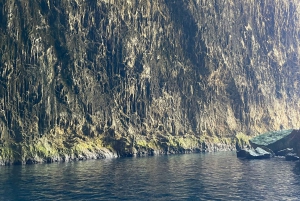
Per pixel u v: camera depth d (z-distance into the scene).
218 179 73.38
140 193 60.16
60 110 119.94
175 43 157.00
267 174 80.06
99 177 75.19
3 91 108.19
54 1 126.94
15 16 114.50
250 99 178.75
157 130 144.25
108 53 137.50
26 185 66.12
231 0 181.12
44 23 122.06
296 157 110.50
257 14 192.75
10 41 111.88
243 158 116.75
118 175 78.06
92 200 55.41
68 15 128.50
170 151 139.62
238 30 182.50
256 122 179.50
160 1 155.88
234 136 165.38
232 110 171.62
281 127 187.38
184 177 75.69
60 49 125.31
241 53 181.88
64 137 118.69
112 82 136.50
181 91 154.75
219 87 168.88
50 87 118.31
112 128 130.88
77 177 75.12
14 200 55.31
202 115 158.00
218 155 130.00
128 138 132.62
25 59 114.25
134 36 143.00
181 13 161.38
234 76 175.25
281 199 56.69
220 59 170.25
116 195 58.62
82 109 126.12
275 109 189.50
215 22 171.50
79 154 115.06
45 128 114.00
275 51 197.12
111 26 138.50
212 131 160.25
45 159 106.81
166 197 57.62
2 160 99.75
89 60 132.88
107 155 122.00
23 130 109.38
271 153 123.94
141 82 142.25
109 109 133.00
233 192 61.25
